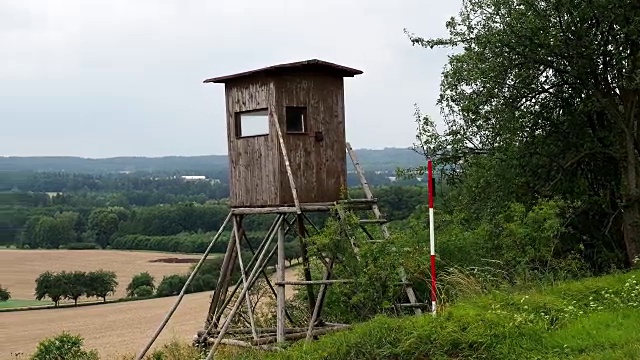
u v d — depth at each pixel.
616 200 17.88
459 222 18.53
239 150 15.58
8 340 40.25
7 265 79.75
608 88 16.97
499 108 17.34
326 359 10.20
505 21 16.84
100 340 33.91
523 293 12.86
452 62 18.41
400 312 14.55
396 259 14.58
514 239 16.00
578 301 12.02
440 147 19.78
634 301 11.42
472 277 15.09
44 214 103.94
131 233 87.75
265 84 14.95
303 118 15.23
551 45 16.27
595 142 17.47
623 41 16.02
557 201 16.88
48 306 59.66
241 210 15.46
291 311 18.80
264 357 11.72
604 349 9.06
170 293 62.88
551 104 18.11
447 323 10.31
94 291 62.47
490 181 18.05
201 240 77.25
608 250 18.45
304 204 14.81
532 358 9.03
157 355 16.55
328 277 15.06
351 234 14.80
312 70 15.20
